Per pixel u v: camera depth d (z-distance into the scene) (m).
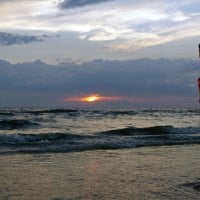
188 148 19.19
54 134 23.86
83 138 23.56
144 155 16.17
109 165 13.28
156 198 8.53
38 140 22.52
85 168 12.61
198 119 57.84
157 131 30.92
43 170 12.12
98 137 24.39
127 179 10.75
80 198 8.62
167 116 67.94
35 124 37.59
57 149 17.67
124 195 8.88
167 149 18.66
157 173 11.70
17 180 10.50
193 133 30.75
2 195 8.79
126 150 18.08
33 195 8.86
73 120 46.56
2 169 12.15
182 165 13.32
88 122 44.00
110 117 58.31
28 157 15.14
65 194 8.99
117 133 29.53
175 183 10.15
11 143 19.94
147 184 10.05
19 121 36.53
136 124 44.09
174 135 26.67
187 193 8.98
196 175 11.37
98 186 9.85
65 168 12.58
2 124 35.28
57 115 57.62
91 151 17.47
